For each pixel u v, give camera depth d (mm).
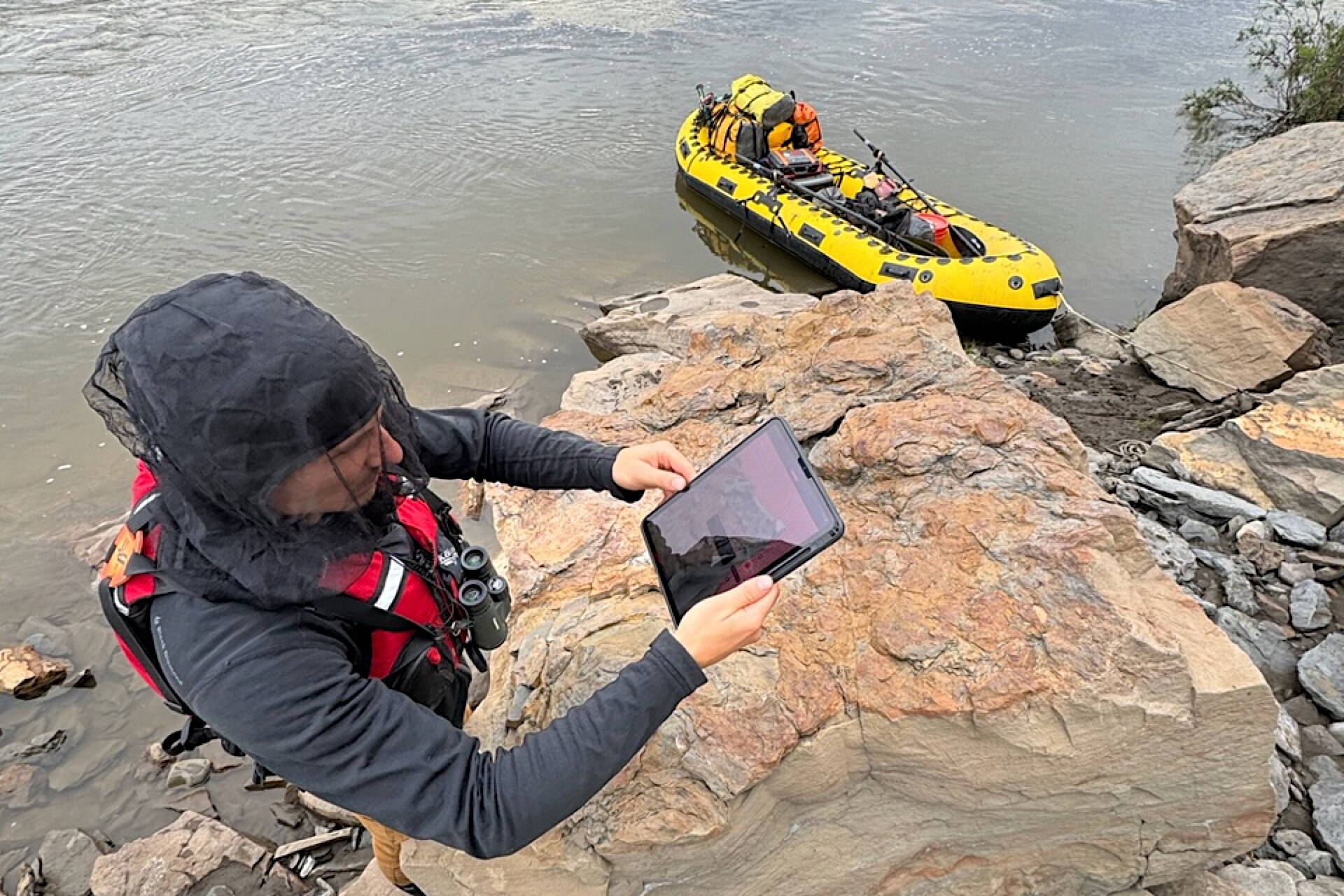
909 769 2453
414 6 16859
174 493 1471
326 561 1474
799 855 2600
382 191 10484
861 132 12102
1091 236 9594
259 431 1324
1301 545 4344
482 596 2041
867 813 2586
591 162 11422
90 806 3957
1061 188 10625
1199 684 2266
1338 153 7352
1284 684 3650
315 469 1401
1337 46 10852
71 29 14992
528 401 6953
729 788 2307
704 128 10945
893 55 14906
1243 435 4871
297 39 14969
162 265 8922
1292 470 4625
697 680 1650
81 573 5223
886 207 9102
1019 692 2291
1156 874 2654
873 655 2488
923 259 8164
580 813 2355
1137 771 2383
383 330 7961
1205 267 7402
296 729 1425
